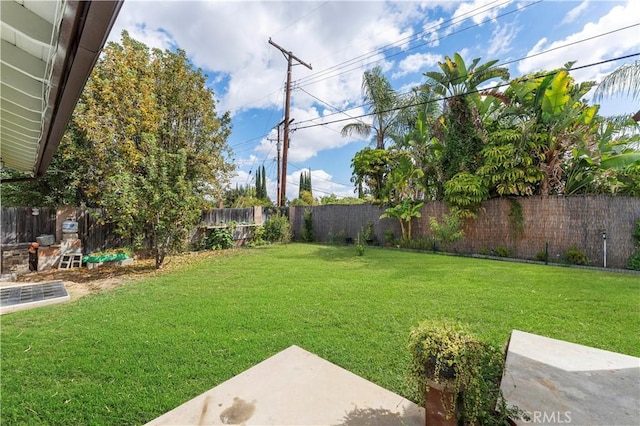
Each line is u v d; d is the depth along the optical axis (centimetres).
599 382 193
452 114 982
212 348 287
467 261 768
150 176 688
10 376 240
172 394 218
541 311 378
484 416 145
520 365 216
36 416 195
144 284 554
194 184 970
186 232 760
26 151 408
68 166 815
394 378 236
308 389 215
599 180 745
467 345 156
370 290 482
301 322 350
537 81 838
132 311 396
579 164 781
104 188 808
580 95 822
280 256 873
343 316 368
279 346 291
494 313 373
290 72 1295
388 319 357
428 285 511
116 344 296
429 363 160
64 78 162
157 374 243
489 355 160
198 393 219
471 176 891
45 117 229
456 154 963
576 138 766
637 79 673
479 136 941
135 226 689
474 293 459
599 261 709
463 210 899
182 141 984
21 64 175
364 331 323
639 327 327
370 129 1472
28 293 488
